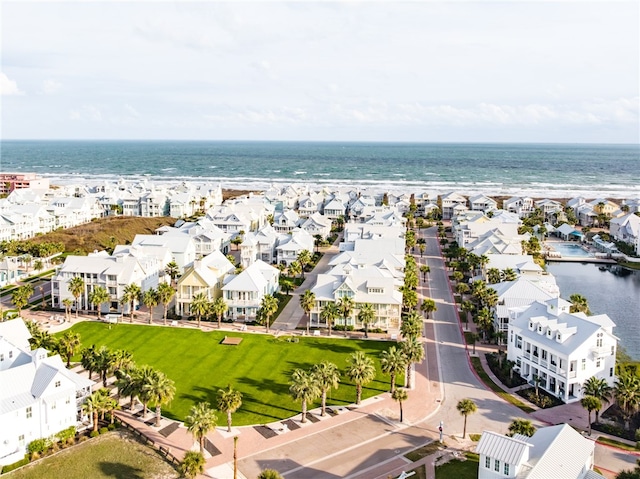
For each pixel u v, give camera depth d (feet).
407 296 440.86
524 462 209.97
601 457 250.37
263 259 641.81
